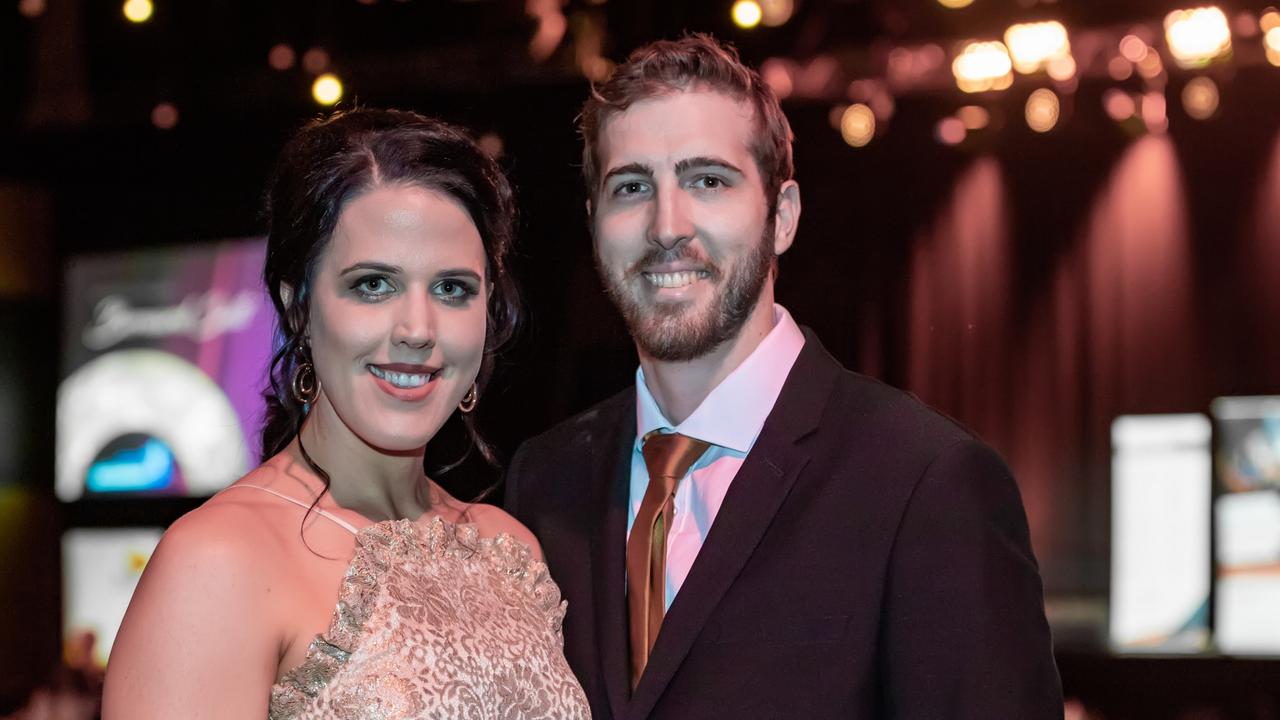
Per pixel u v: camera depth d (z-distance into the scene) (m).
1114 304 9.56
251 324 9.50
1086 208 9.60
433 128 2.20
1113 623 9.19
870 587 2.27
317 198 2.14
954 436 2.34
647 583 2.40
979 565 2.23
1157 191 9.47
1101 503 9.55
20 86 8.67
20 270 10.00
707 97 2.40
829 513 2.33
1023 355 9.70
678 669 2.28
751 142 2.42
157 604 1.98
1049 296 9.66
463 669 2.10
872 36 8.17
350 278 2.13
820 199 9.83
